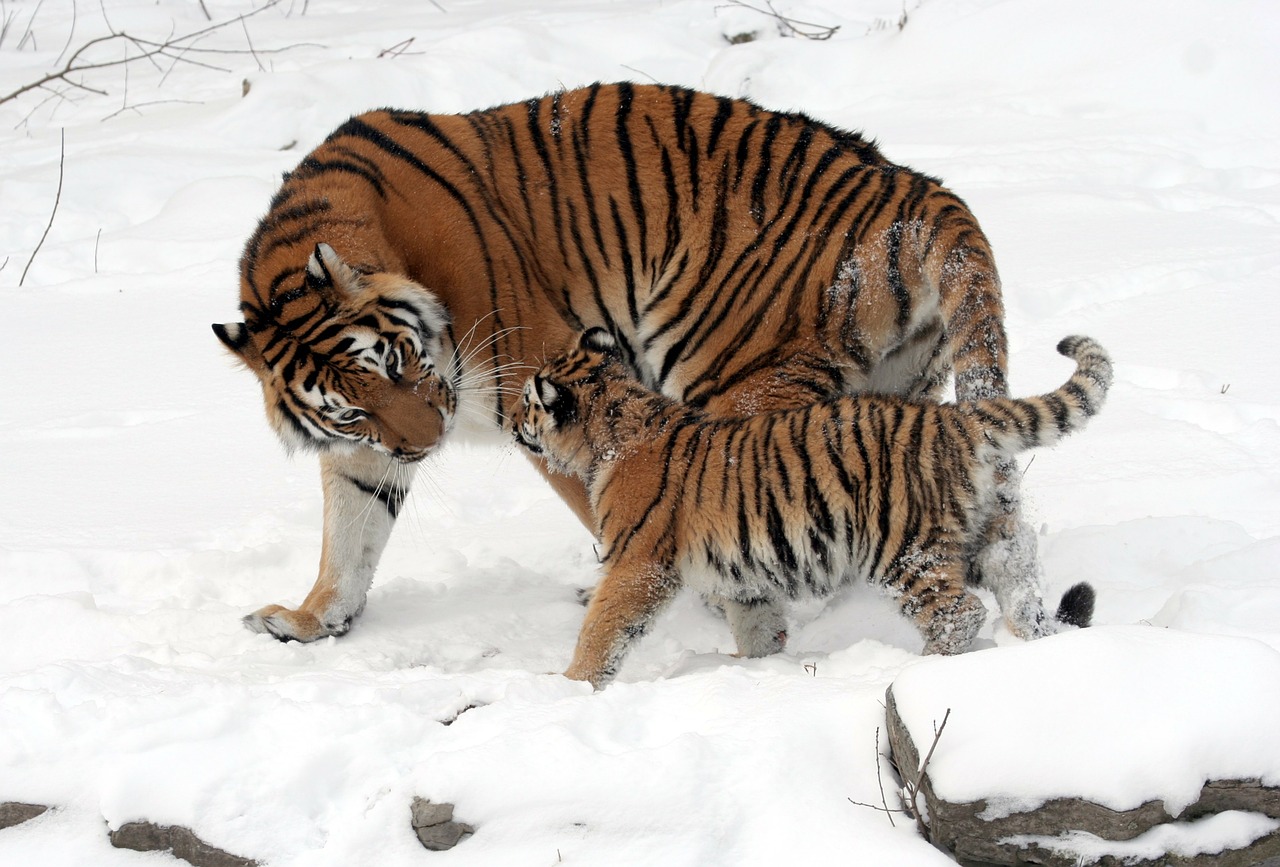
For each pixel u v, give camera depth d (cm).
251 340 743
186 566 876
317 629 789
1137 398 1022
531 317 791
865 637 743
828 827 482
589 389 738
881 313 770
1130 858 456
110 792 529
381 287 730
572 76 2095
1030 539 678
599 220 797
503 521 977
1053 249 1340
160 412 1178
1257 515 833
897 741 500
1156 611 699
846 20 2358
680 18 2339
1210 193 1504
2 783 545
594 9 2494
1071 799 461
